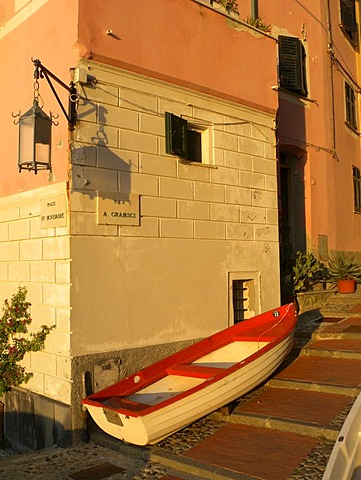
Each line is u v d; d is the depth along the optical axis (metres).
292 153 12.53
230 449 5.34
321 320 9.71
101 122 6.73
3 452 7.15
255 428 5.85
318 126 13.12
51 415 6.45
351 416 4.83
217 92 8.29
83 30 6.54
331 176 13.54
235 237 8.49
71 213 6.36
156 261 7.25
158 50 7.41
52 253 6.60
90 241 6.52
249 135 8.92
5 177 7.76
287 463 4.90
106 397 5.83
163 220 7.38
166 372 6.51
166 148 7.43
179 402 5.45
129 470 5.26
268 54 9.37
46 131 6.27
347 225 14.28
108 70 6.85
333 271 11.81
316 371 7.20
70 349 6.26
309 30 13.13
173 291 7.44
